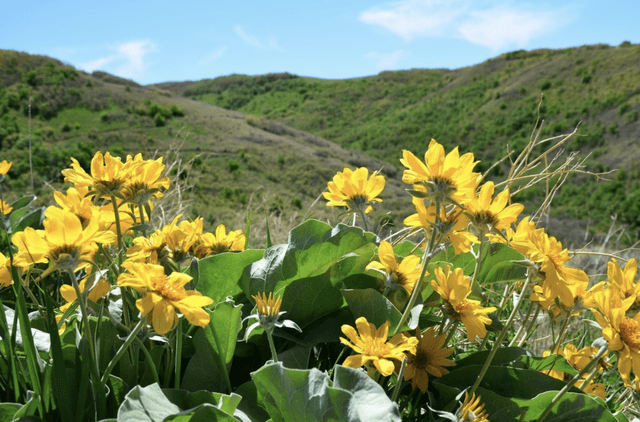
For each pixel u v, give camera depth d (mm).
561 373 1186
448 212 1015
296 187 27219
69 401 831
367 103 62531
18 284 796
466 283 1007
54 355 776
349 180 1209
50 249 764
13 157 22844
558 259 977
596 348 1186
